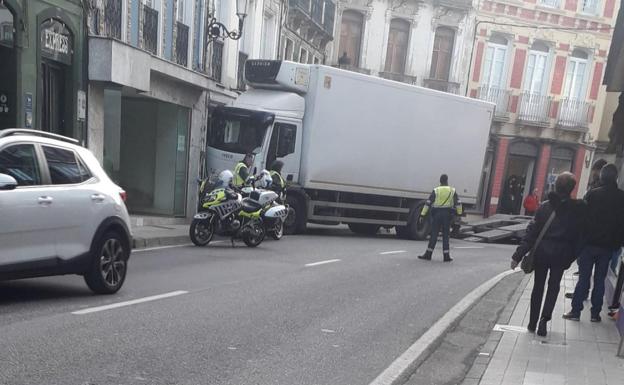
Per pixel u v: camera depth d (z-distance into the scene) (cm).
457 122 1978
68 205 716
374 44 3275
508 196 3372
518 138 3347
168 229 1501
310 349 630
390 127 1800
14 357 521
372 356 627
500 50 3331
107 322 648
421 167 1905
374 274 1132
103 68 1333
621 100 1085
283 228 1647
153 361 544
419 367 611
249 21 2280
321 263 1197
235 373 536
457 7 3234
